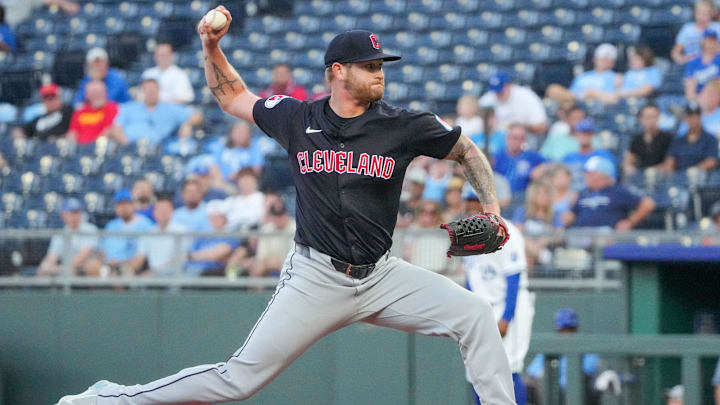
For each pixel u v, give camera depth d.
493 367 14.15
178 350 27.08
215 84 14.80
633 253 21.69
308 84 47.59
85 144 42.31
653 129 35.78
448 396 23.92
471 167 14.09
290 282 14.16
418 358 24.30
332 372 25.12
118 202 31.97
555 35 47.16
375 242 14.02
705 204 33.81
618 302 26.05
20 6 53.06
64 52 48.38
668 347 18.17
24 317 28.03
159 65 43.69
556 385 19.16
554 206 31.23
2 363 27.94
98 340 27.59
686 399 18.00
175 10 51.66
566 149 36.59
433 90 45.69
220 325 26.89
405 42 48.88
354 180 13.80
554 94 41.72
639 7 47.22
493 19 48.81
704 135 35.47
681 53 42.78
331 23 50.81
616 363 20.20
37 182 41.19
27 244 28.70
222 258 27.86
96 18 52.06
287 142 14.20
